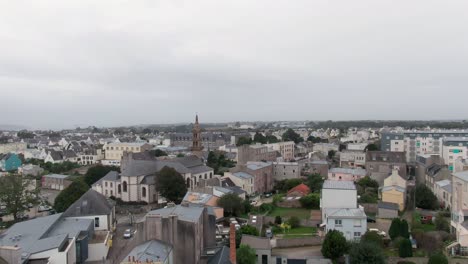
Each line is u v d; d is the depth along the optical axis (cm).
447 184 12006
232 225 6412
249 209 11562
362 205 11100
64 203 10981
